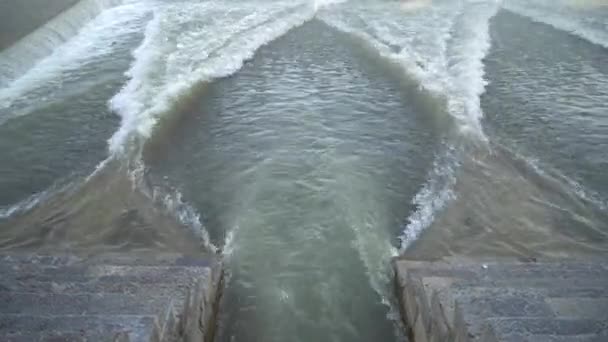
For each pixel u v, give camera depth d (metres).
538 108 18.27
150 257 11.63
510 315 7.25
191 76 20.62
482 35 25.14
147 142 16.31
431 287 9.38
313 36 25.69
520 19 27.59
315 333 10.32
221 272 11.37
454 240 12.42
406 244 12.41
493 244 12.23
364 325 10.48
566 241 12.28
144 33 25.77
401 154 15.86
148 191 14.27
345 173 14.94
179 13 28.66
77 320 7.23
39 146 16.19
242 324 10.52
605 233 12.52
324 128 17.28
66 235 12.66
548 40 24.64
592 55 22.77
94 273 10.00
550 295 8.14
